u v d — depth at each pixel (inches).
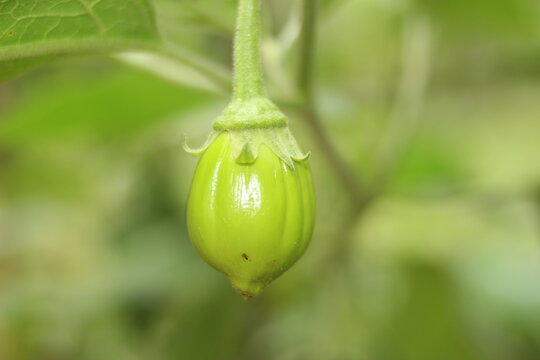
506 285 21.2
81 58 14.1
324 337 20.7
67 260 22.5
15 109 18.0
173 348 19.7
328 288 20.8
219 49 20.9
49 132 18.4
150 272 20.4
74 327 20.5
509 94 27.3
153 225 21.7
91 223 22.9
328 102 19.8
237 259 12.3
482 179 21.0
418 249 21.4
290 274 20.6
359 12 24.4
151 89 17.6
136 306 20.2
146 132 19.7
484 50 26.6
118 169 23.1
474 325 21.2
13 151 23.8
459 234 21.9
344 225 18.4
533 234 21.8
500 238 21.9
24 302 20.5
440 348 20.9
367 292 21.1
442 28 21.1
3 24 12.9
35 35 13.2
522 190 20.7
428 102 26.0
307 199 12.6
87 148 23.1
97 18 13.6
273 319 21.1
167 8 16.4
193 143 22.8
